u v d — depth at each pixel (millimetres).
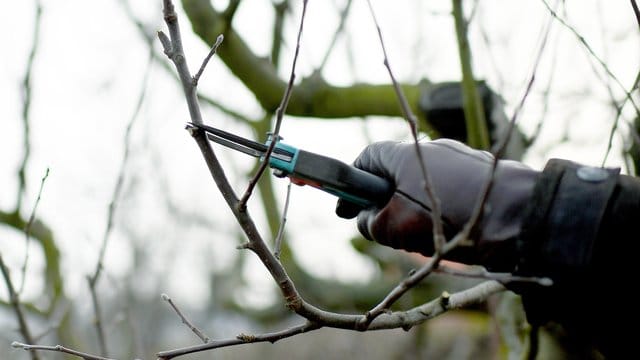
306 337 9633
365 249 4301
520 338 2742
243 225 1240
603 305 1203
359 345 8109
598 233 1159
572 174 1193
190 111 1221
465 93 2619
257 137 3881
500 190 1242
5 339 4176
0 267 2385
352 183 1314
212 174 1229
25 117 3014
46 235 4133
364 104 3080
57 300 4027
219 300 6191
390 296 1242
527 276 1190
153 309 6098
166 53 1226
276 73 3037
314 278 4199
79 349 3955
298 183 1320
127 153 2500
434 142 1347
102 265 2566
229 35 2865
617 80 1710
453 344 6414
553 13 1717
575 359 2631
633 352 1226
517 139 2641
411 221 1272
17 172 3057
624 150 1970
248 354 9688
